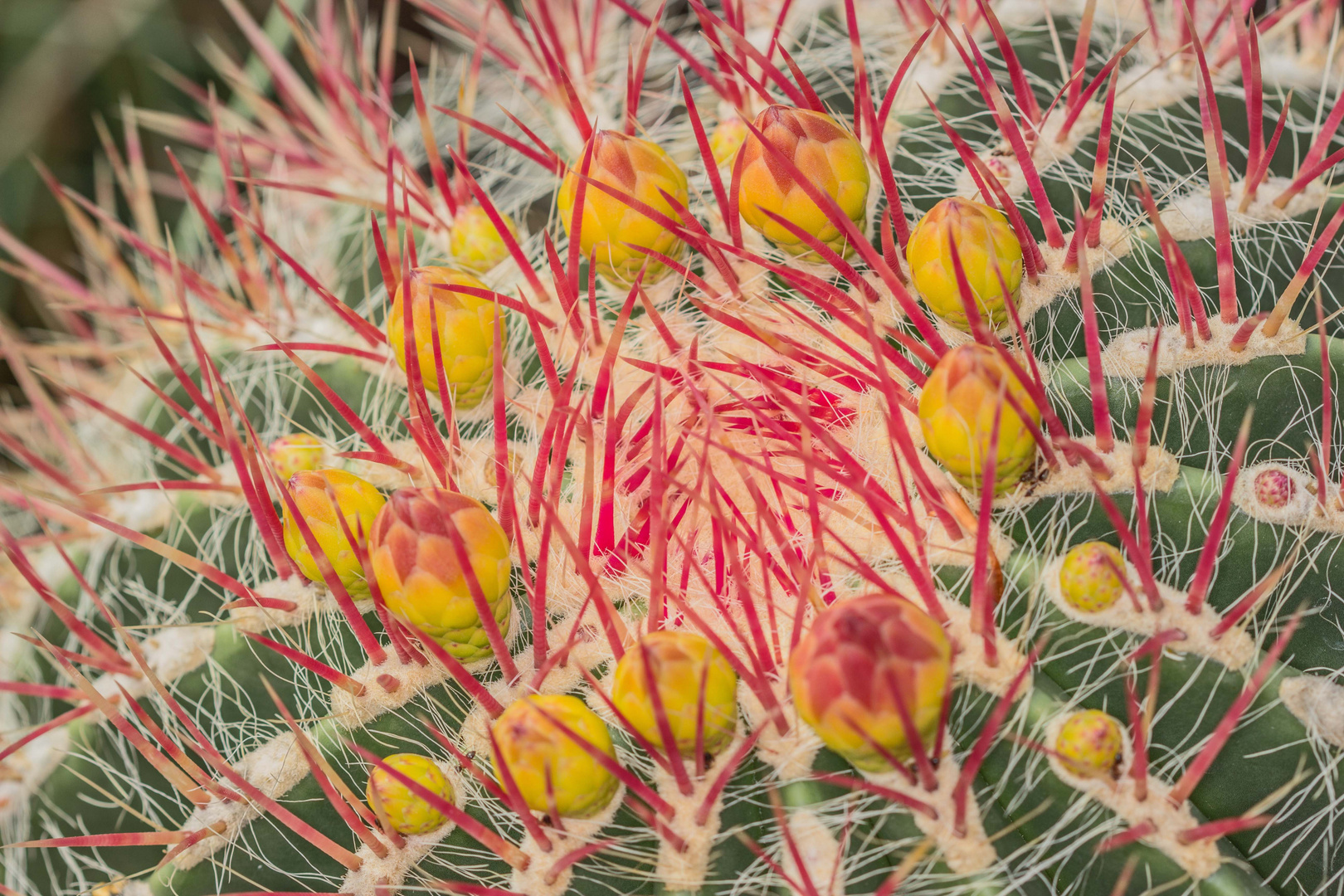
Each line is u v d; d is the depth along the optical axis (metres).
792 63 0.41
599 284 0.43
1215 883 0.38
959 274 0.38
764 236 0.41
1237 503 0.40
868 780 0.38
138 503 0.46
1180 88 0.44
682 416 0.41
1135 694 0.39
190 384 0.42
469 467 0.41
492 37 0.52
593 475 0.40
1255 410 0.40
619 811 0.38
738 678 0.39
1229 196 0.43
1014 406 0.38
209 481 0.44
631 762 0.39
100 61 0.71
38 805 0.44
